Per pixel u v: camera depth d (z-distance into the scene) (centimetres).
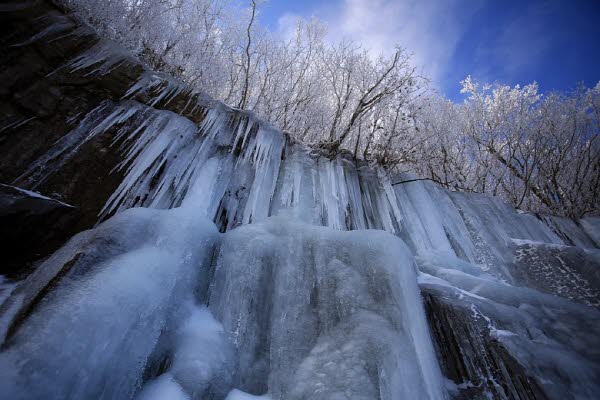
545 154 1000
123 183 392
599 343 300
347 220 525
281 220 394
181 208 345
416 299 319
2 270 298
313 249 345
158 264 271
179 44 686
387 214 568
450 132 927
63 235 340
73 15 472
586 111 1059
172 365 237
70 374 176
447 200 636
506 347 286
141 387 218
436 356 305
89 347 190
